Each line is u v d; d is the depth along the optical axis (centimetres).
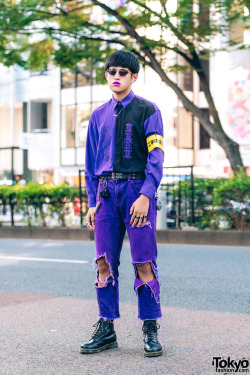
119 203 295
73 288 534
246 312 409
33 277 613
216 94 2239
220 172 2298
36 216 1245
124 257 801
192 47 1122
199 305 439
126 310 418
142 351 300
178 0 1051
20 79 3106
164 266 695
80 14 1156
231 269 662
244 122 2123
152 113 295
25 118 3394
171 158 2600
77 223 1206
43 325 366
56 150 2938
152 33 1134
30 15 1083
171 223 1127
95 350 296
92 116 312
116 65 297
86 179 313
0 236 1266
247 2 970
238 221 1037
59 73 2909
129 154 294
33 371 266
